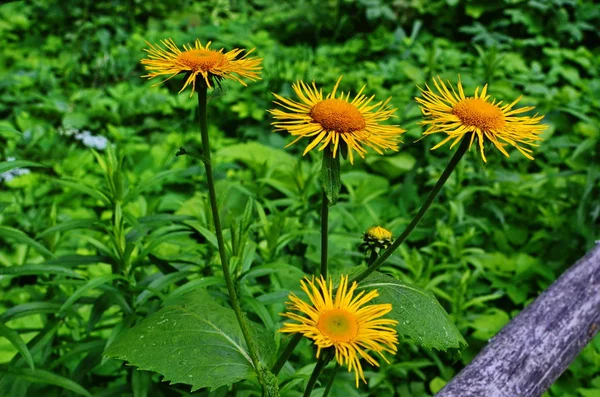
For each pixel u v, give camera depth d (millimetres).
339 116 1183
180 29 6984
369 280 1456
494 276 3566
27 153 4391
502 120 1205
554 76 5473
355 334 1089
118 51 6074
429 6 6617
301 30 6891
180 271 2143
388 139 1225
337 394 2469
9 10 6793
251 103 5066
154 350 1468
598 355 3020
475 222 3521
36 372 1918
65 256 2197
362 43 6121
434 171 4223
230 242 2350
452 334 1418
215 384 1410
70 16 6781
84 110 5184
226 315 1552
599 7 6383
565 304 2238
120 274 2180
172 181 4203
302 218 3111
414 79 5031
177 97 5195
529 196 4027
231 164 4250
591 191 3746
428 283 2934
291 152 4855
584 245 3633
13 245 3562
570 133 4738
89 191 2227
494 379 1924
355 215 3795
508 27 6500
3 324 1861
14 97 5250
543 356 2045
